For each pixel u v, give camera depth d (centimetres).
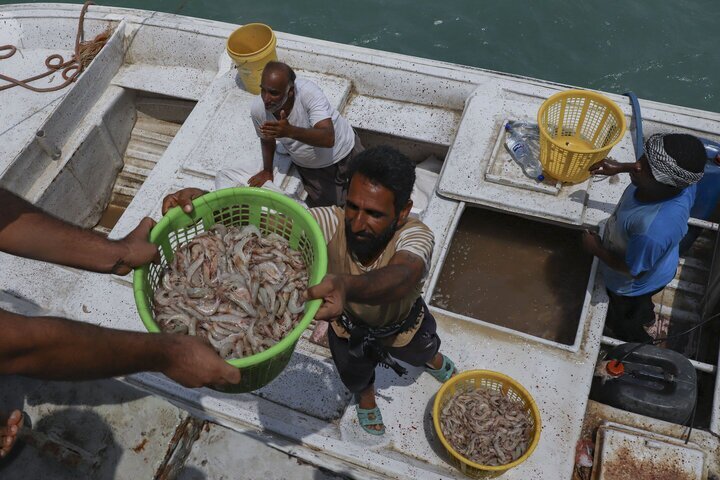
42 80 605
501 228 521
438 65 573
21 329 169
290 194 520
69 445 363
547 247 509
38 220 238
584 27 833
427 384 414
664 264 421
